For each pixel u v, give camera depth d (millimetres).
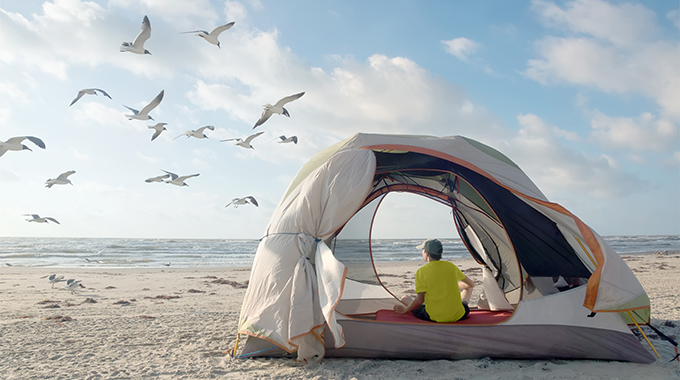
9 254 30344
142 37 7277
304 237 4109
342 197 4176
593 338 3945
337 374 3512
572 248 4332
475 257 6191
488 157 4613
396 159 4754
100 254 31391
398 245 45375
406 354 3992
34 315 6824
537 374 3471
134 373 3619
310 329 3783
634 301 3627
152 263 23891
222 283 12594
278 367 3764
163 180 10867
